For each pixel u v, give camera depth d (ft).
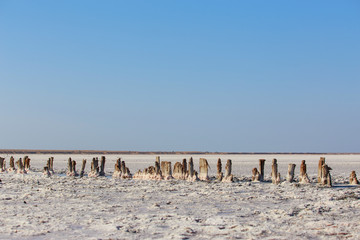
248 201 62.34
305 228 40.68
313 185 91.35
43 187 81.56
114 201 61.41
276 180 95.91
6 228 40.45
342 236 37.19
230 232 38.75
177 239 35.78
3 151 546.26
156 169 106.93
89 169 163.73
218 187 84.07
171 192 74.18
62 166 186.19
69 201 61.00
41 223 43.11
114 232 38.70
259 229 39.75
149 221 44.29
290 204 59.26
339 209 52.85
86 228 40.88
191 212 51.44
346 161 274.36
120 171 114.73
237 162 244.22
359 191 75.72
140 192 73.72
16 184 87.51
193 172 105.50
